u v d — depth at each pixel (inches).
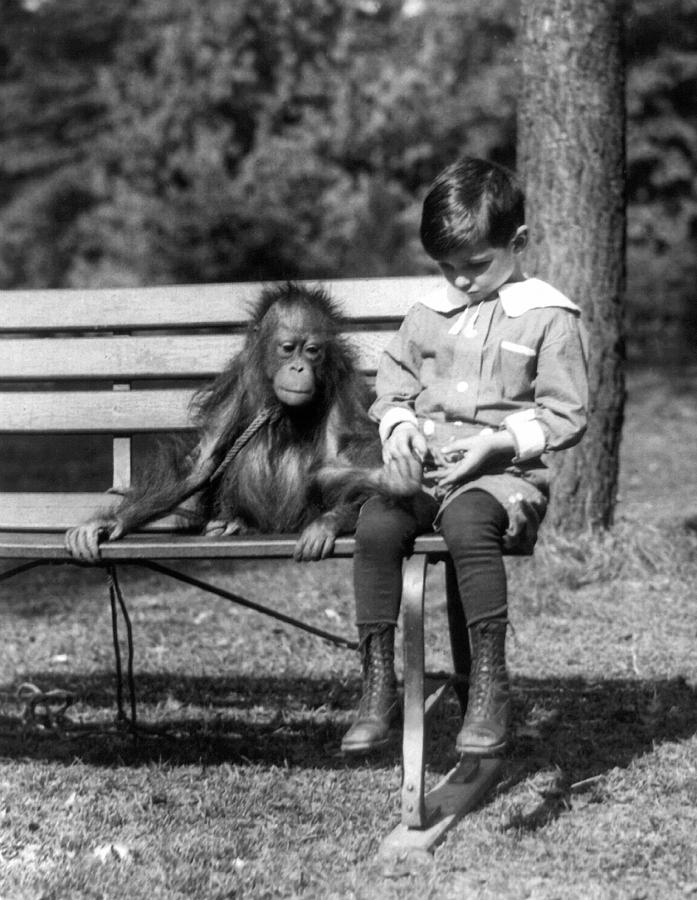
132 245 635.5
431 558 157.6
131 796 163.3
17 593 307.4
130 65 743.7
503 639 144.6
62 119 976.3
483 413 153.6
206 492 173.8
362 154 701.9
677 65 797.9
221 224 623.5
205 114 673.6
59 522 186.9
